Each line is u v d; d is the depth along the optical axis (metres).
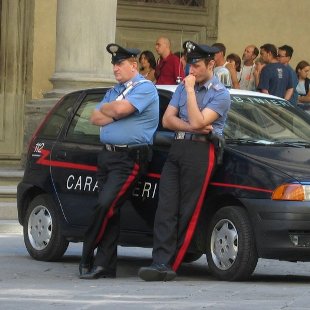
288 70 30.09
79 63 30.27
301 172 18.19
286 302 16.14
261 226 18.09
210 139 18.47
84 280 18.84
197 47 18.64
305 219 17.92
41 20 35.06
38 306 15.47
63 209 20.98
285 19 38.62
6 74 34.81
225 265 18.62
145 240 19.58
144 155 18.97
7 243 24.47
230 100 18.86
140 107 18.75
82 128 20.98
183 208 18.58
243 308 15.45
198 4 37.97
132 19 37.19
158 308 15.30
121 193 18.88
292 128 20.16
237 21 38.22
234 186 18.41
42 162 21.45
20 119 34.94
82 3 30.17
